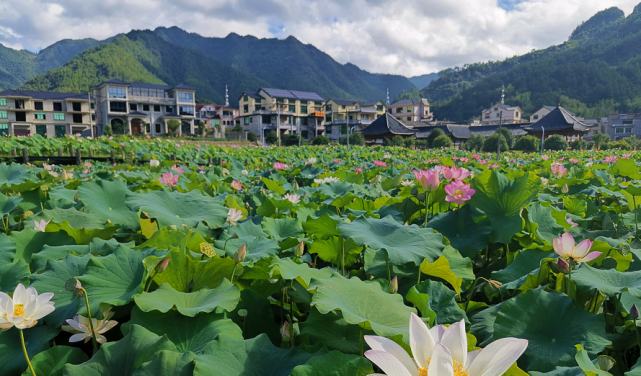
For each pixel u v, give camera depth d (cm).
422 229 222
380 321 141
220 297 150
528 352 150
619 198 426
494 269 260
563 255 174
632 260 219
